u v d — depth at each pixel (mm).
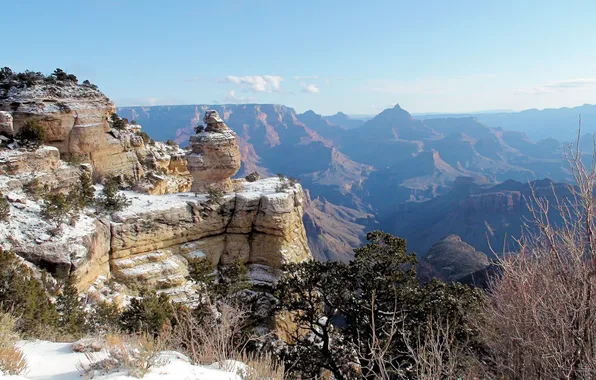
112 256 28000
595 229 8492
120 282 27484
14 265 17391
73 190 28422
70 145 35719
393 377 17484
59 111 34750
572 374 8703
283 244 34469
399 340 18141
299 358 20906
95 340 10023
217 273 32688
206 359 10188
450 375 9898
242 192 36031
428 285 22266
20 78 36156
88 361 8883
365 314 20406
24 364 8320
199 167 35094
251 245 34750
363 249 24078
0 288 14508
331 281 22906
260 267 34344
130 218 28875
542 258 9766
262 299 27703
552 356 8414
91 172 34344
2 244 21359
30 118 33094
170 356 9742
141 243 29297
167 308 19875
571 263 9094
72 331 15250
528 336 9320
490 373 11039
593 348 8359
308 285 23719
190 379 8102
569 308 8797
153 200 32438
